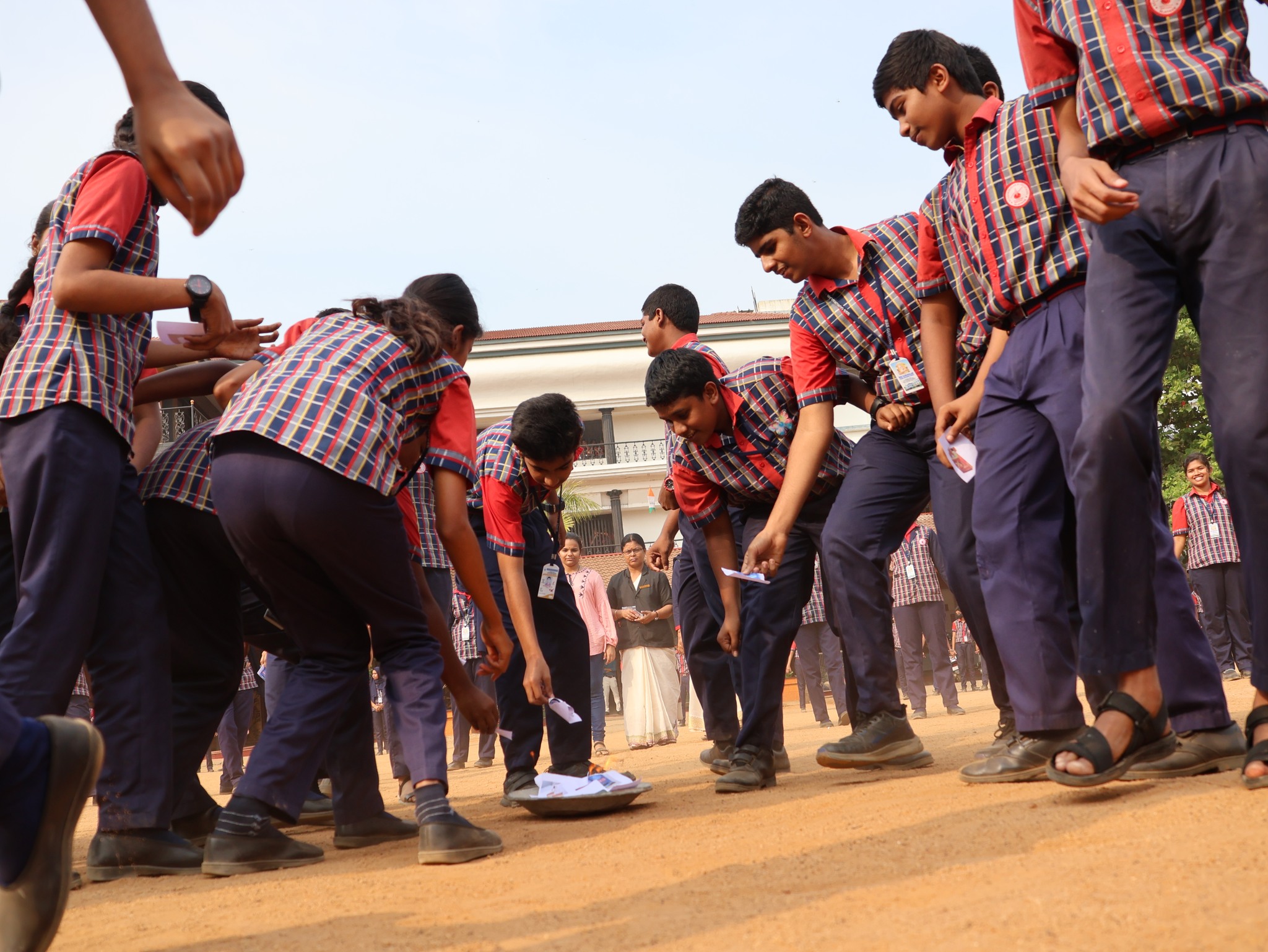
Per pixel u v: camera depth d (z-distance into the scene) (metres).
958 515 3.61
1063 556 3.16
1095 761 2.33
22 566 2.79
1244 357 2.24
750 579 3.45
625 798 3.47
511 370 38.62
